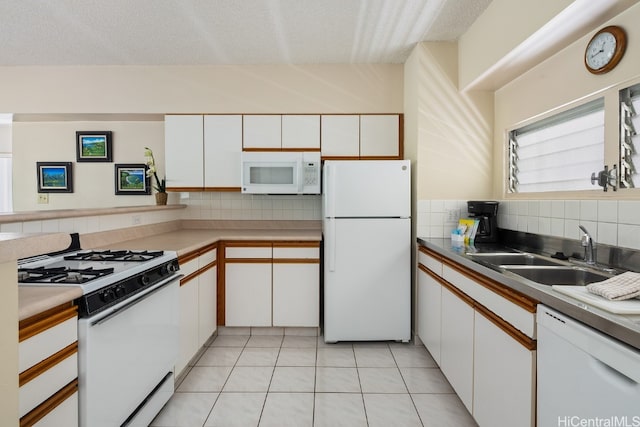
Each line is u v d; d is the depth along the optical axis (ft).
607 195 5.73
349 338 9.30
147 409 5.61
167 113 10.84
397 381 7.50
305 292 9.75
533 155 8.04
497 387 4.87
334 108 10.77
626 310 3.12
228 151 10.56
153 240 8.70
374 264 9.25
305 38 9.04
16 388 2.66
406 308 9.30
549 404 3.76
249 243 9.73
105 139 12.07
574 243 6.19
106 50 9.75
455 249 7.36
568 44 6.38
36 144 12.16
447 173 9.33
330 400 6.77
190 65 10.82
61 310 3.88
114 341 4.65
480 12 7.79
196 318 8.09
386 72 10.73
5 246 2.41
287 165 10.28
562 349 3.55
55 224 6.42
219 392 7.05
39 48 9.61
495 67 7.47
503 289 4.72
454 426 5.98
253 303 9.76
